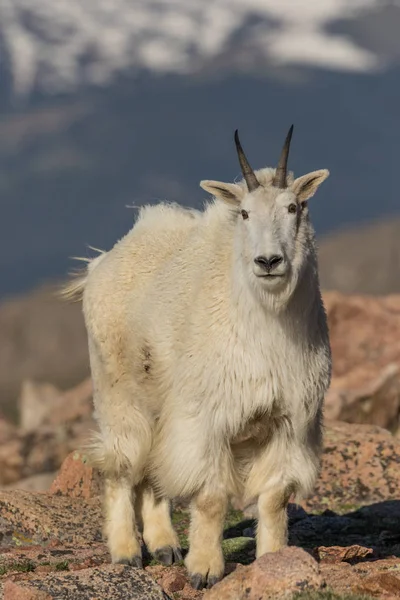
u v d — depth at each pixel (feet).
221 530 89.81
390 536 117.39
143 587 78.95
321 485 139.95
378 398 214.90
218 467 89.45
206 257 96.48
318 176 90.74
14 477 273.95
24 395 405.39
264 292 86.63
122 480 101.35
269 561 76.79
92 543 113.91
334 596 72.84
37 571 94.17
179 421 90.84
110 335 103.35
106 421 102.83
